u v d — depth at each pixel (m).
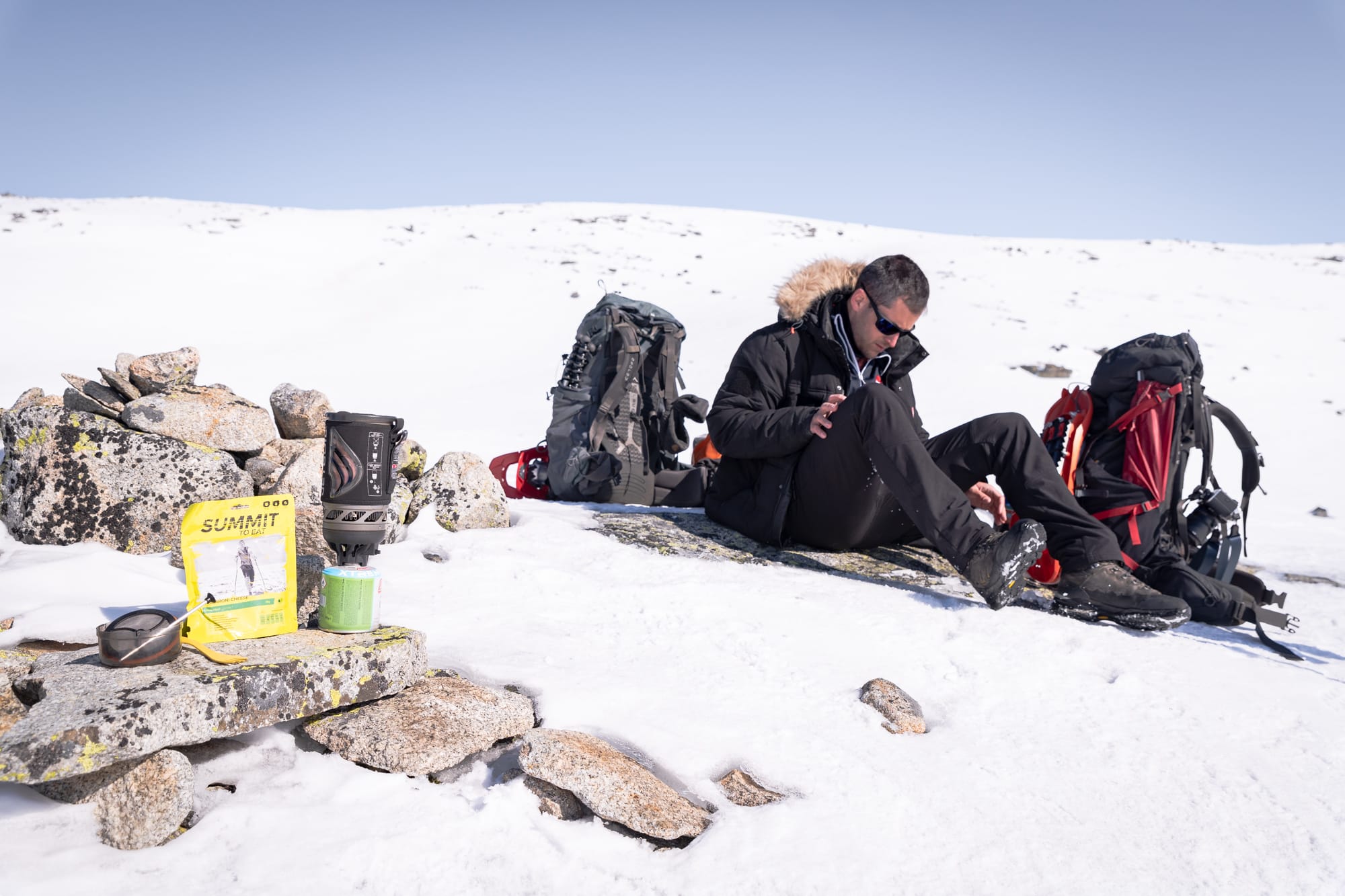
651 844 1.95
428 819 1.91
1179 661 2.89
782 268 37.56
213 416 3.32
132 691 1.84
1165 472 3.63
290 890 1.68
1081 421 3.82
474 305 29.95
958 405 18.91
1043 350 23.27
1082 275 35.06
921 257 39.28
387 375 21.66
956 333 24.89
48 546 3.00
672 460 5.64
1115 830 2.02
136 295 29.58
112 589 2.64
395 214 49.28
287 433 3.68
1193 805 2.12
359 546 2.36
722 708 2.39
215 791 1.95
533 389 19.98
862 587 3.43
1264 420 18.86
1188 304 30.44
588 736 2.22
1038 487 3.38
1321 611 4.19
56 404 3.31
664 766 2.14
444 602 2.91
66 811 1.82
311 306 30.28
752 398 3.94
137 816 1.76
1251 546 7.64
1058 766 2.26
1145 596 3.18
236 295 30.84
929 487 3.21
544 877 1.80
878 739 2.33
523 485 5.55
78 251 34.44
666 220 48.81
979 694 2.61
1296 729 2.51
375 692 2.16
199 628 2.14
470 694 2.26
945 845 1.94
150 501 3.11
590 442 5.05
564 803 2.01
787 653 2.74
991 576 3.07
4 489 3.16
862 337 3.85
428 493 3.82
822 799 2.05
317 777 2.00
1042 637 2.97
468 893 1.74
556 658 2.58
